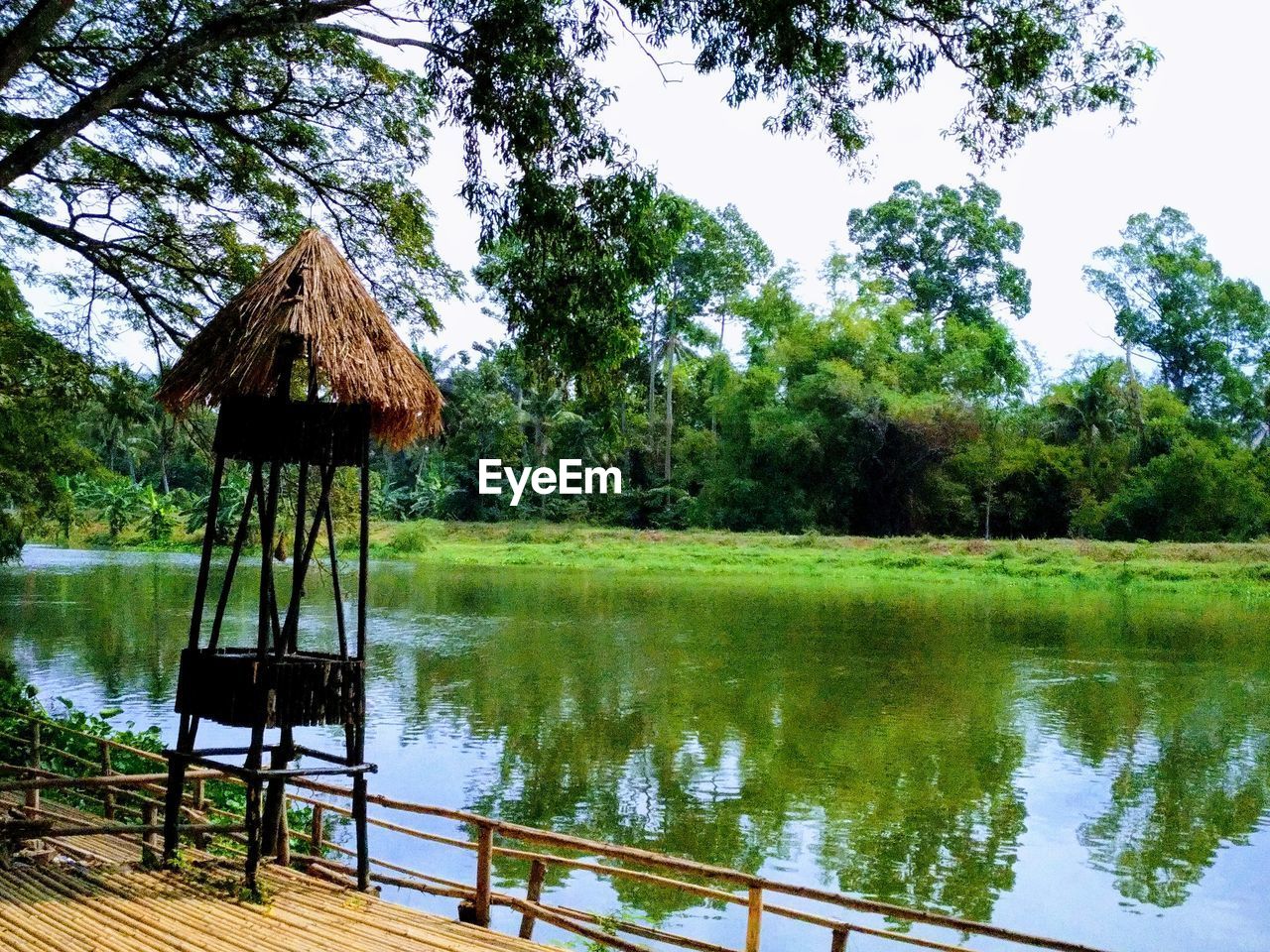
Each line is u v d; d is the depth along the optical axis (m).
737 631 28.39
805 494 61.38
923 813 12.38
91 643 24.16
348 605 34.09
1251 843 11.46
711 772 14.07
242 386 6.20
